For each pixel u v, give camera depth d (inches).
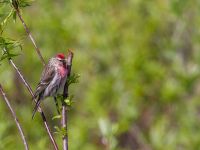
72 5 754.2
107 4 752.3
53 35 734.5
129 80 725.3
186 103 711.1
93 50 746.2
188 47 736.3
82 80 740.7
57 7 764.0
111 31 742.5
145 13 768.9
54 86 424.5
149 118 741.3
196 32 721.6
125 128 680.4
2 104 622.5
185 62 725.3
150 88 737.0
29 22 695.7
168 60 762.2
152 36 762.2
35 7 749.3
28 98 660.7
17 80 666.2
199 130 680.4
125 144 723.4
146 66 730.2
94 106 700.7
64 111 359.3
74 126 693.3
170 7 712.4
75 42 745.0
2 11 364.8
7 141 544.1
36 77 711.1
